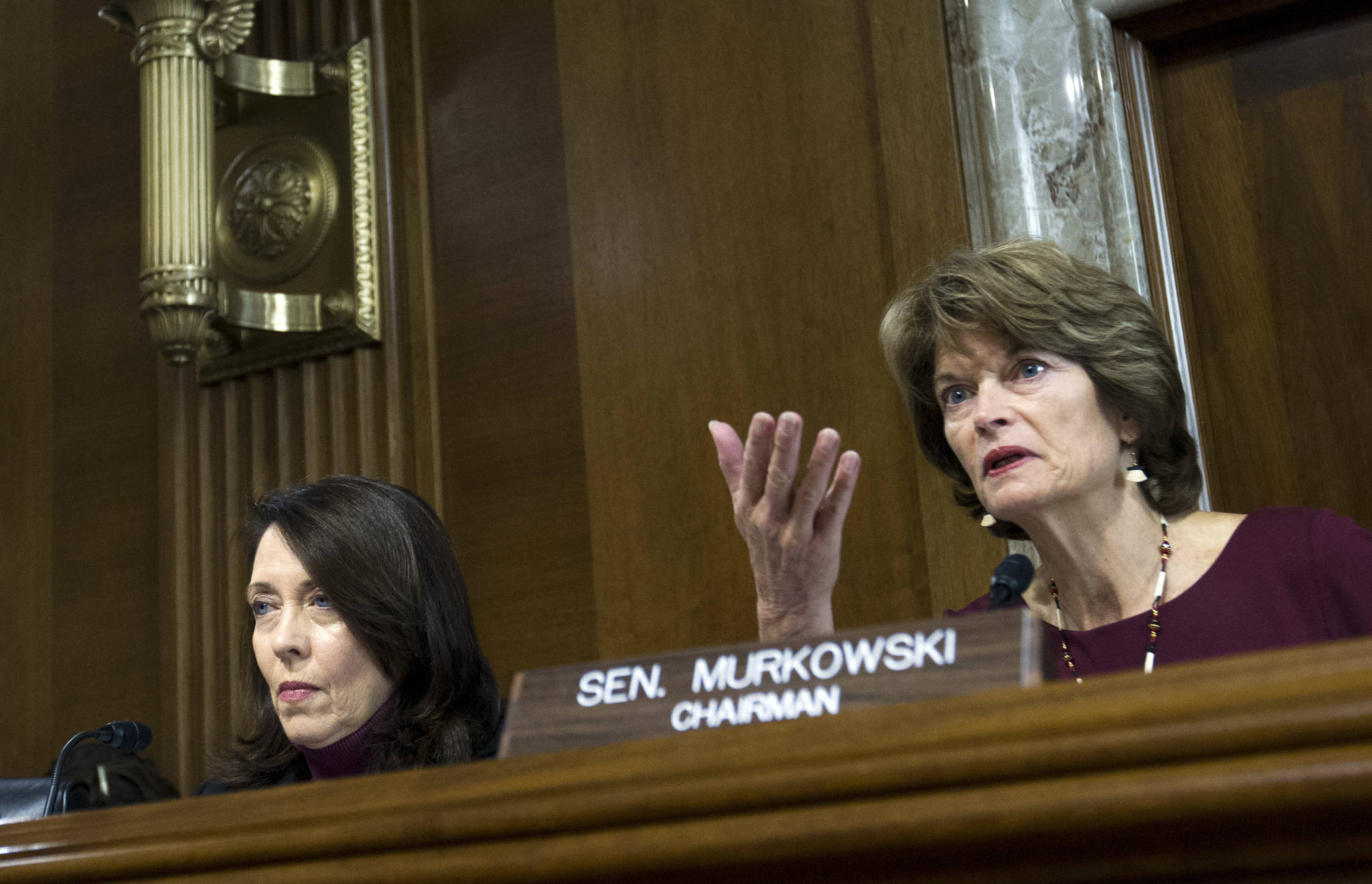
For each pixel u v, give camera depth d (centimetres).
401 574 177
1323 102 257
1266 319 257
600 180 317
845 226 282
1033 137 265
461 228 336
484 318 329
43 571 386
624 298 309
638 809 64
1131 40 270
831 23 289
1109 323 159
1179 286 260
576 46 325
